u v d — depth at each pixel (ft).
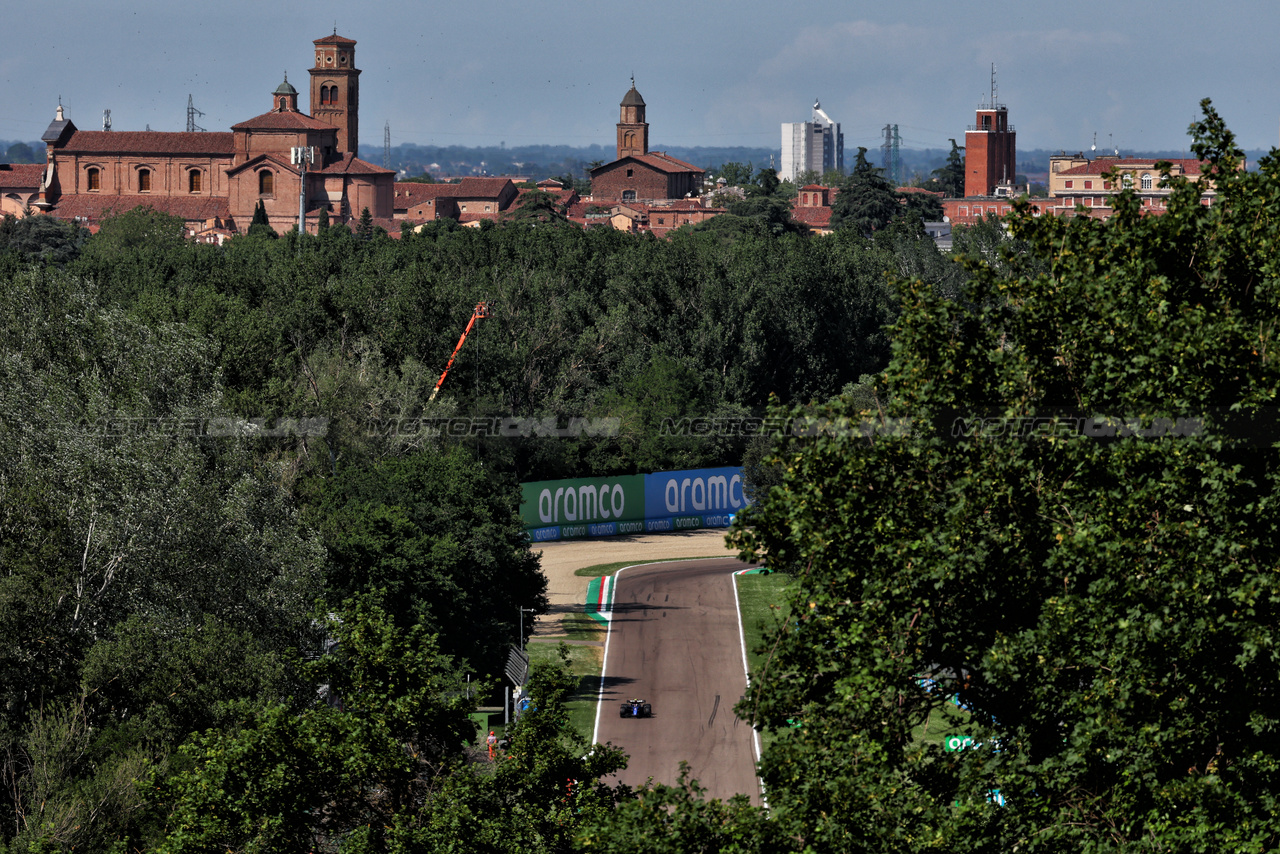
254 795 175.32
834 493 168.55
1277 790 145.69
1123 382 158.61
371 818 182.29
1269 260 161.17
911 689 157.38
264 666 283.59
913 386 173.58
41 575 295.07
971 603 162.71
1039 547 162.20
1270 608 146.00
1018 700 159.12
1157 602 144.15
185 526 318.04
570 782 186.19
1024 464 160.04
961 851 141.90
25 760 271.28
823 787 148.25
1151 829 137.80
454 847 166.91
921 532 160.15
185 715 276.00
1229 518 149.48
